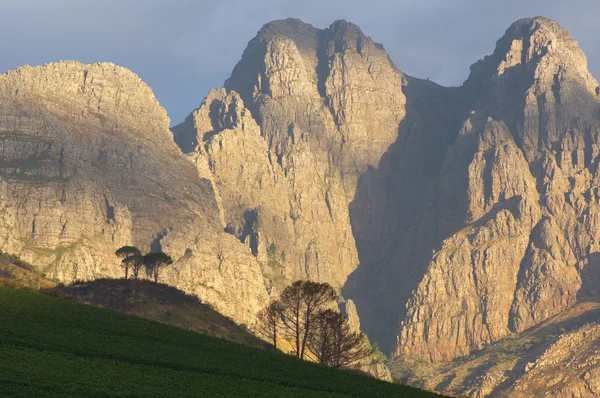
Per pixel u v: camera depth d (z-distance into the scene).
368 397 142.75
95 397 114.62
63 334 145.38
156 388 122.75
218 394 125.19
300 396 132.88
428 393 156.00
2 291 167.12
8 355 127.50
